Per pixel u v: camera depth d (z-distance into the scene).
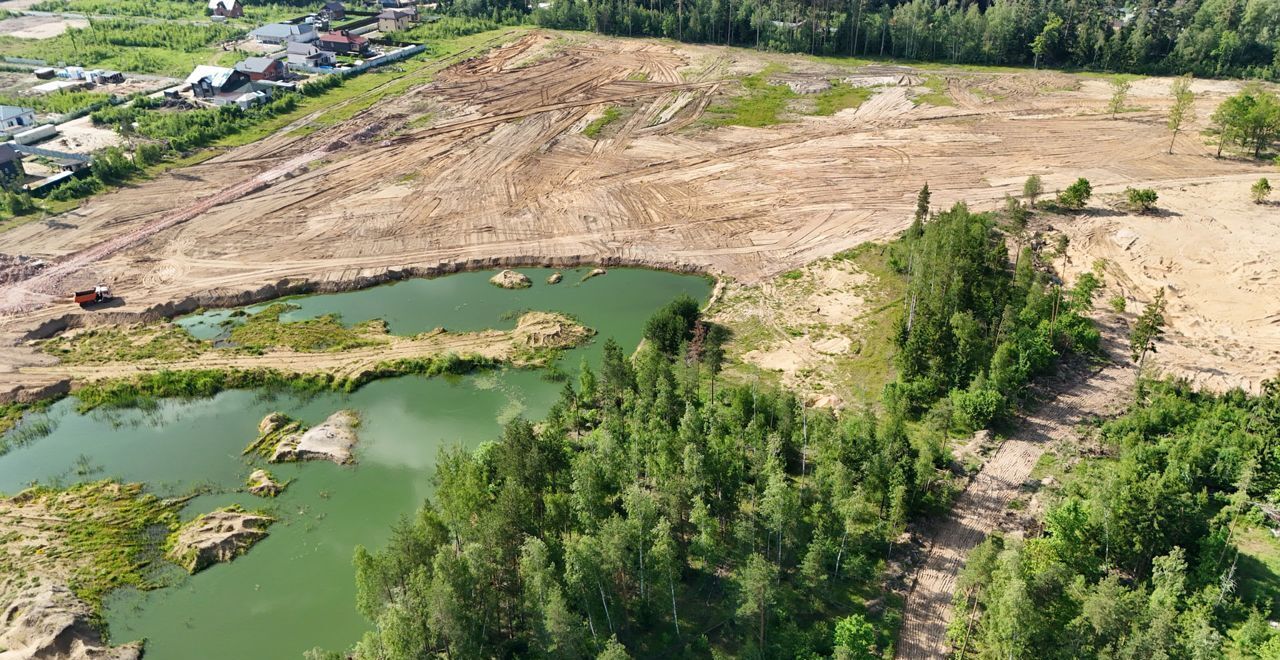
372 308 119.00
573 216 141.75
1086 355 101.75
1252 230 129.62
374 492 85.81
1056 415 91.75
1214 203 139.00
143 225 137.38
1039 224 134.50
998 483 82.19
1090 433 88.50
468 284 125.19
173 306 116.69
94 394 100.50
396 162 161.62
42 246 130.50
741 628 67.12
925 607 69.19
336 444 92.06
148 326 113.50
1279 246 124.44
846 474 73.69
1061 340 101.25
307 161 161.38
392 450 91.81
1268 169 150.75
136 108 185.38
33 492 85.81
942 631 66.94
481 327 114.06
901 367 96.50
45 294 118.75
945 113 182.38
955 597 68.38
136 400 100.25
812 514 73.56
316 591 74.50
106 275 123.38
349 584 75.19
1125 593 64.69
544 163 161.25
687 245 133.12
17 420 96.94
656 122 180.62
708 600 71.00
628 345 109.75
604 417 91.31
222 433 95.12
